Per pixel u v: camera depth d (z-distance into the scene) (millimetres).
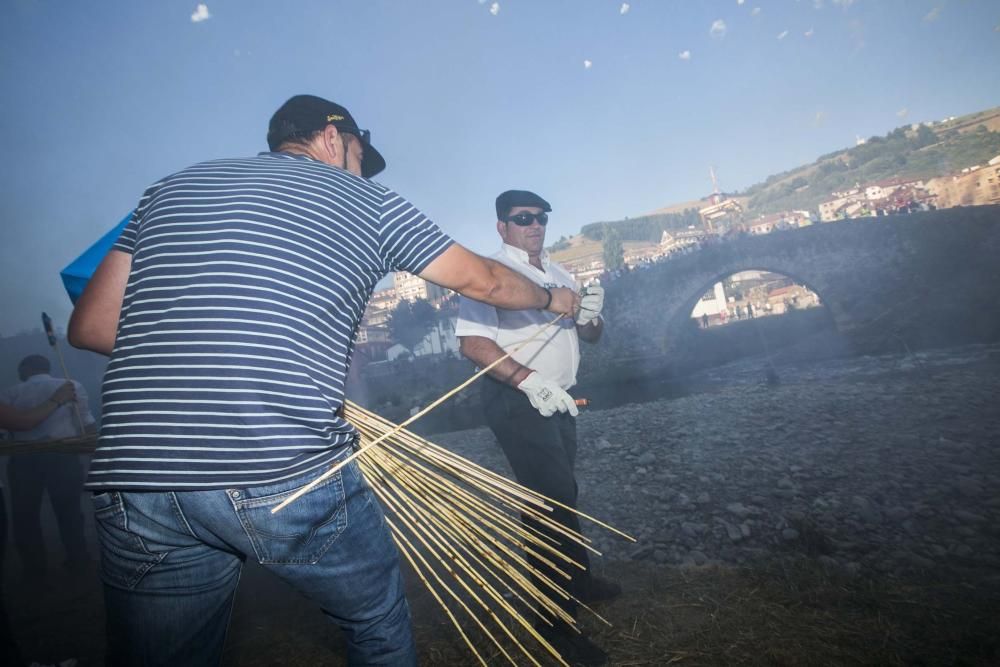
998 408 5785
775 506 3867
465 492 1257
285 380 1016
